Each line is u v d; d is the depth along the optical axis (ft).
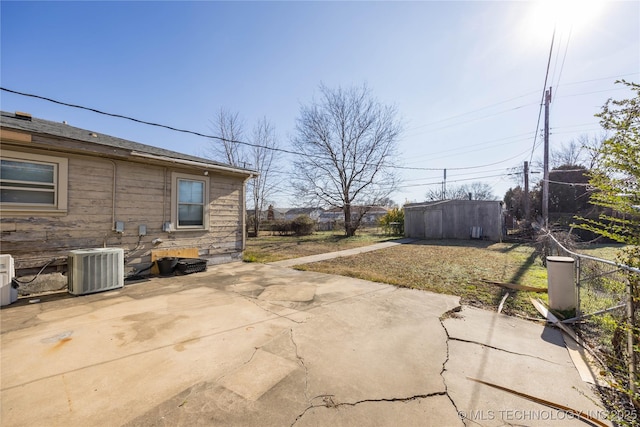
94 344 9.51
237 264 26.96
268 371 7.86
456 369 8.10
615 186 6.91
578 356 8.93
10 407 6.23
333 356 8.80
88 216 18.54
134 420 5.85
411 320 12.07
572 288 12.78
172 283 18.85
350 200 70.33
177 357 8.64
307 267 25.17
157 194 22.34
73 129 21.71
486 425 5.82
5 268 13.99
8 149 15.53
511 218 74.69
